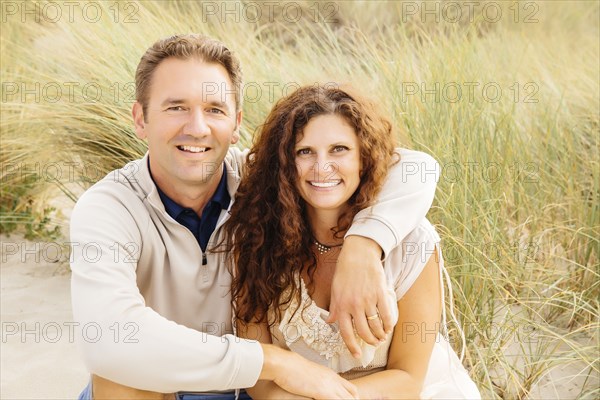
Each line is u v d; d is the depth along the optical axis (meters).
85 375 2.41
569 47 4.63
